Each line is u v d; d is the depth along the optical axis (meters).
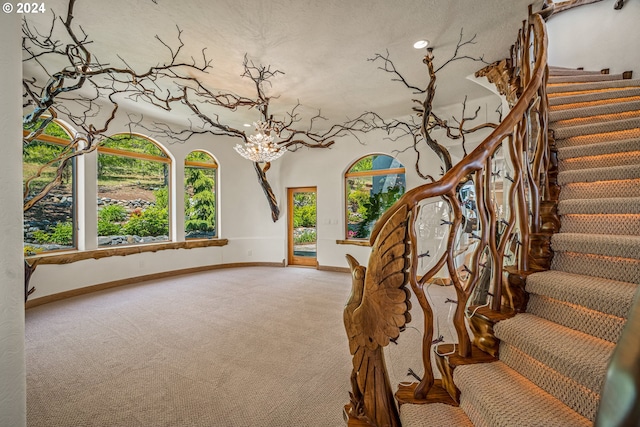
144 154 5.75
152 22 2.69
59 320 3.57
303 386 2.19
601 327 1.19
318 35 2.91
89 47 3.13
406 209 1.32
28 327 3.35
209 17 2.62
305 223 7.16
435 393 1.47
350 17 2.64
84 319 3.61
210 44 3.07
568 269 1.55
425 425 1.24
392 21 2.70
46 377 2.32
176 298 4.50
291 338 3.04
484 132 4.73
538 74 1.70
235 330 3.26
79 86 2.84
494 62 3.47
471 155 1.43
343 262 6.45
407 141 5.77
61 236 4.61
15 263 0.86
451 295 4.35
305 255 7.16
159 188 6.03
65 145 4.61
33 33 2.83
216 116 5.51
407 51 3.23
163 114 5.42
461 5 2.50
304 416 1.87
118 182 5.39
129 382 2.25
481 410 1.15
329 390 2.14
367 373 1.40
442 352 1.54
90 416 1.87
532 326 1.34
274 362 2.54
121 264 5.28
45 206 4.42
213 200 6.94
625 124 2.01
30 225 4.25
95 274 4.89
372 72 3.73
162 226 6.09
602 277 1.41
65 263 4.47
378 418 1.38
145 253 5.65
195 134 6.45
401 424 1.37
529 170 1.71
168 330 3.27
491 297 1.58
